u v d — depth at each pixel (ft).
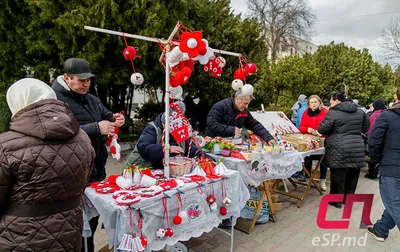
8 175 3.76
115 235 5.67
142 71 19.93
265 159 9.82
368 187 15.84
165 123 7.23
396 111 8.12
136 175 6.75
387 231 9.64
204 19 22.77
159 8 18.49
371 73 50.80
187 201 6.66
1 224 3.96
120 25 18.12
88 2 17.51
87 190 6.34
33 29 17.56
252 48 25.57
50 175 3.92
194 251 8.83
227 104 10.94
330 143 11.98
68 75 6.62
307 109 15.47
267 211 11.06
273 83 28.19
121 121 6.91
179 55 6.65
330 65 46.78
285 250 9.09
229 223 10.27
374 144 8.34
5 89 18.69
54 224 4.08
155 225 6.15
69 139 4.23
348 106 11.64
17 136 3.85
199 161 7.86
